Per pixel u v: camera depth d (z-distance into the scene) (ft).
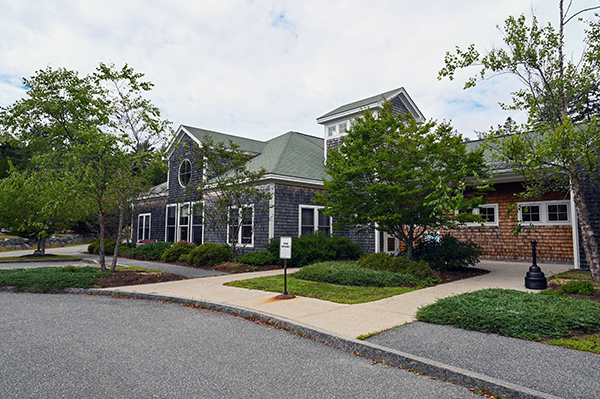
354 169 32.27
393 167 34.83
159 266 44.27
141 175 36.45
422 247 38.34
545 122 27.09
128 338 16.01
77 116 34.73
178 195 65.72
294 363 13.04
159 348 14.57
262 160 56.13
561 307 17.81
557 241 43.60
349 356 13.92
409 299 23.09
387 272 30.81
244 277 34.55
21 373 11.81
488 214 49.03
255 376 11.73
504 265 41.93
